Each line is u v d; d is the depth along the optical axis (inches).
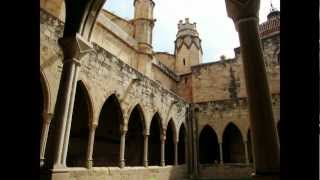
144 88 704.4
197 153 948.6
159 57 1620.3
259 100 194.5
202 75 1269.7
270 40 1067.9
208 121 964.6
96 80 529.3
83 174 474.6
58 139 279.3
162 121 786.8
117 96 591.5
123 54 946.7
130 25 1090.7
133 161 821.2
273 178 173.3
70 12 315.3
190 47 1547.7
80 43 302.4
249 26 210.7
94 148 705.0
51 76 436.1
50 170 261.6
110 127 765.9
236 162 991.0
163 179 751.1
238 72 1184.2
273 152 181.3
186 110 972.6
